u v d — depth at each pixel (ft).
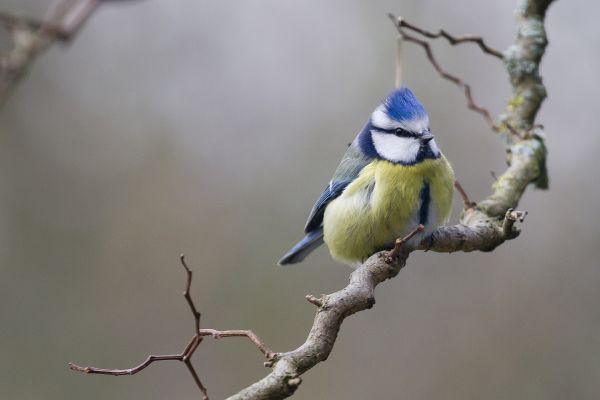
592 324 36.22
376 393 37.58
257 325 41.29
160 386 40.01
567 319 36.65
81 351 41.22
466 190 40.22
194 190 44.65
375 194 23.70
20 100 45.44
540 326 36.81
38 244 43.80
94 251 43.80
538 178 25.48
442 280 39.14
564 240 38.34
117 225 44.24
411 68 42.93
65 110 45.80
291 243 43.04
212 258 43.11
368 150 24.71
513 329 37.04
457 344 37.55
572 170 39.63
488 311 37.78
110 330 41.86
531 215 39.19
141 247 43.70
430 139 23.70
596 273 37.32
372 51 44.52
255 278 42.50
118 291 42.93
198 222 43.91
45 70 45.91
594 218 38.47
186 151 45.47
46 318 42.16
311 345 15.47
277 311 41.52
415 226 23.66
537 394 35.35
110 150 45.65
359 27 45.06
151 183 44.93
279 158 44.73
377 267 18.22
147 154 45.52
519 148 25.13
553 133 40.27
